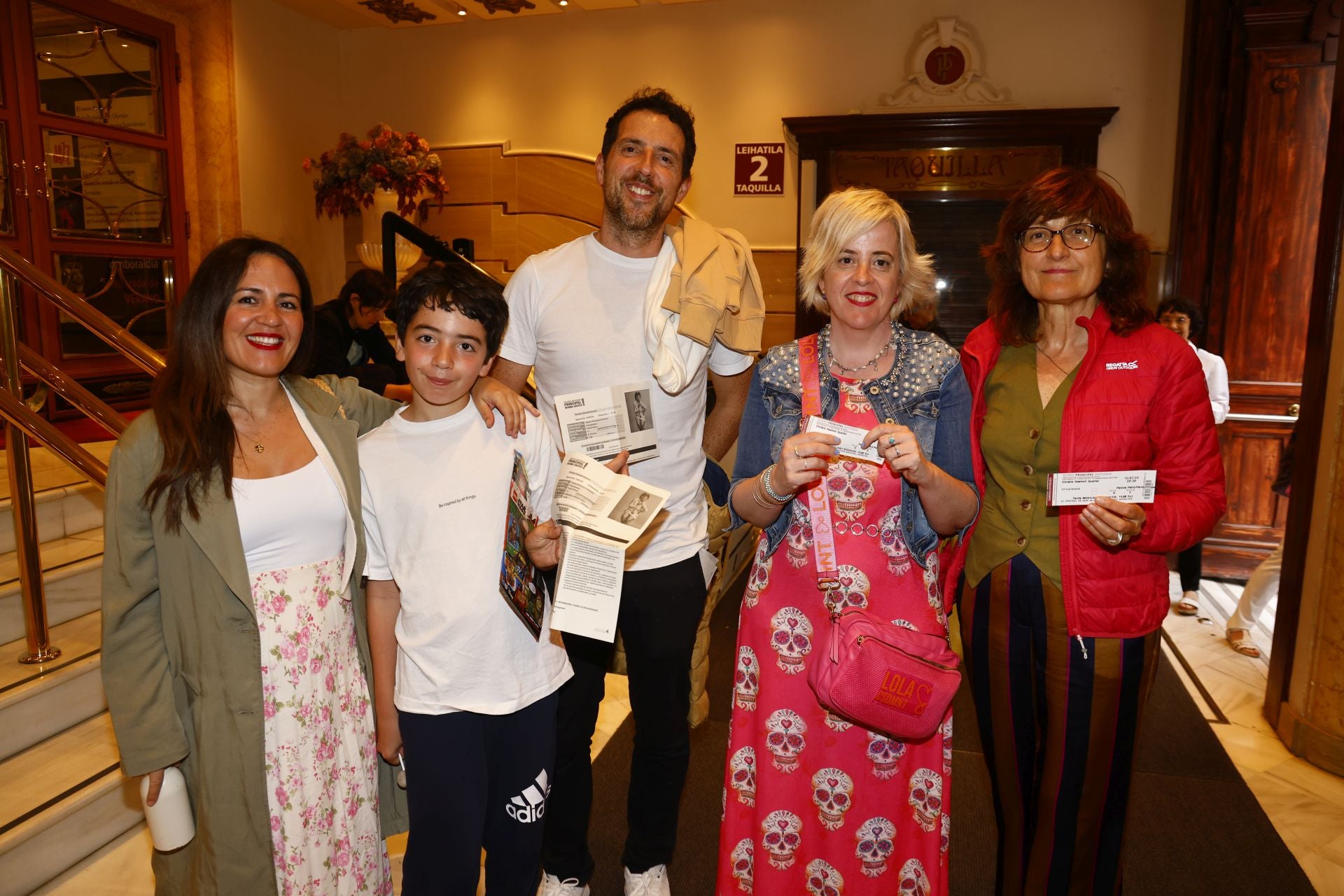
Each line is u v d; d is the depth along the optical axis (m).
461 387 1.66
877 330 1.77
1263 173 4.81
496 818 1.74
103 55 5.32
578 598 1.55
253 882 1.56
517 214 6.90
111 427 2.58
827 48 6.16
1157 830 2.59
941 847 1.72
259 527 1.58
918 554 1.70
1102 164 5.77
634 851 2.12
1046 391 1.78
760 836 1.79
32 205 4.90
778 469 1.64
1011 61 5.84
